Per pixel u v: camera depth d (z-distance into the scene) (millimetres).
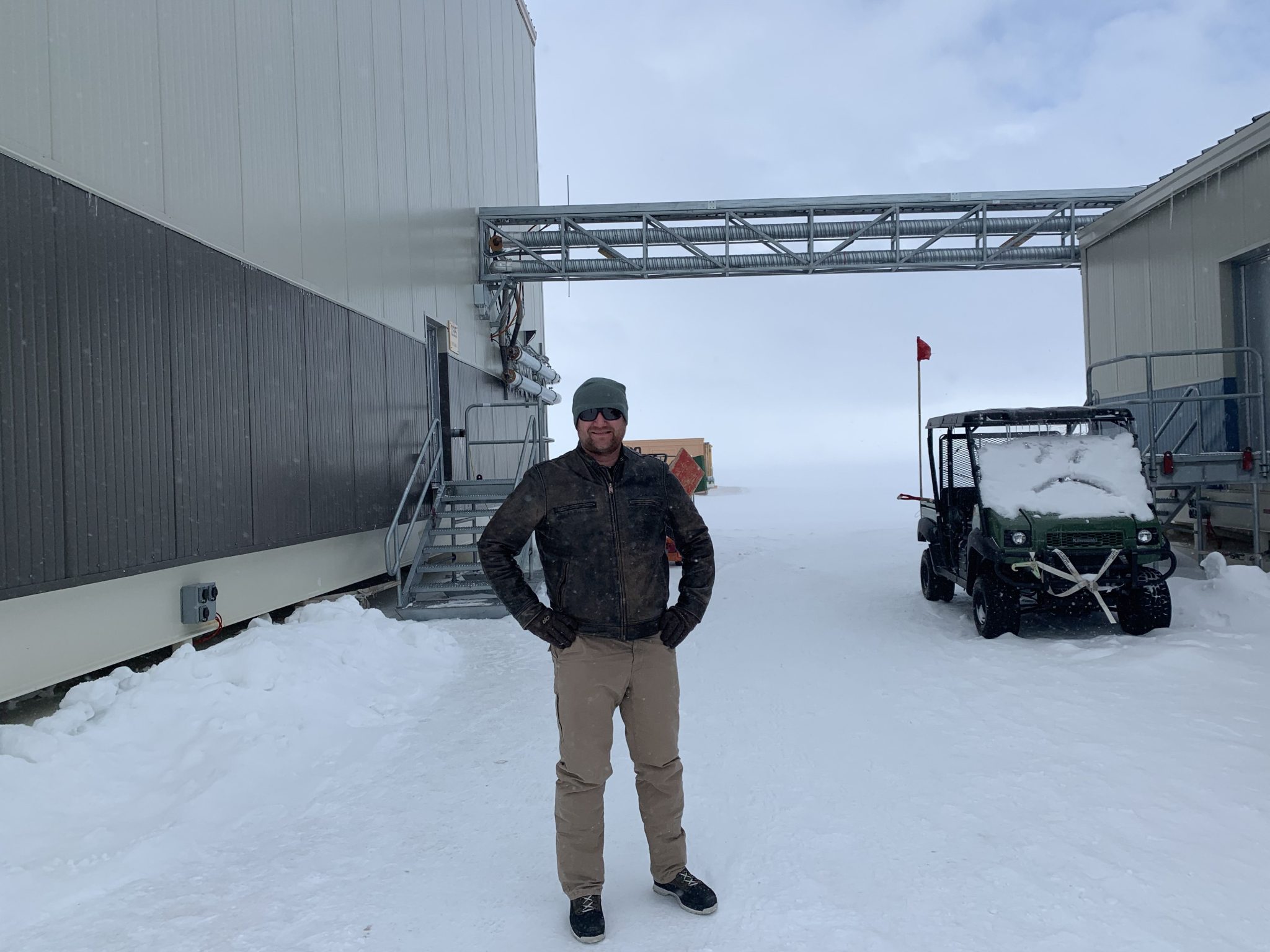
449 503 11203
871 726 4906
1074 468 7574
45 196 5121
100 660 5734
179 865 3404
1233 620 7238
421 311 12414
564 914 2953
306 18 8859
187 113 6703
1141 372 12539
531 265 15883
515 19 21219
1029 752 4371
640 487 2932
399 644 6785
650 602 2922
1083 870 3121
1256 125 9711
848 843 3402
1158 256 12031
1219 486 10797
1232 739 4477
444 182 13742
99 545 5492
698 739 4746
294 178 8469
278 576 8148
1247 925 2750
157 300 6145
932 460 9281
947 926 2779
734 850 3383
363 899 3092
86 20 5590
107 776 4059
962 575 8125
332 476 9094
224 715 4695
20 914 3002
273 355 7871
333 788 4199
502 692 5914
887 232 15320
